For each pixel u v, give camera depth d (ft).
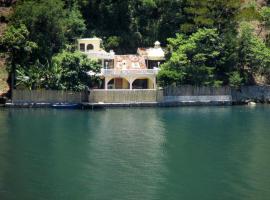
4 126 387.34
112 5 585.22
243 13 554.46
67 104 480.23
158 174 279.49
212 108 498.28
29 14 514.27
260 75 558.56
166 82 511.81
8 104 479.00
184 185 263.49
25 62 496.64
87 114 448.65
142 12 593.01
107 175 276.62
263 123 414.21
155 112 466.70
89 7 588.91
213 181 269.23
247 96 537.65
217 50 531.09
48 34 523.70
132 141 347.97
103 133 369.71
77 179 269.85
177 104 509.35
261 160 306.35
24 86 483.92
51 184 262.06
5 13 578.25
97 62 502.38
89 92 489.26
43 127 386.11
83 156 310.04
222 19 555.28
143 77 523.29
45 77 485.97
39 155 310.45
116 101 494.18
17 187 256.93
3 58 529.86
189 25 552.82
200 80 517.55
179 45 538.88
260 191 255.50
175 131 380.37
